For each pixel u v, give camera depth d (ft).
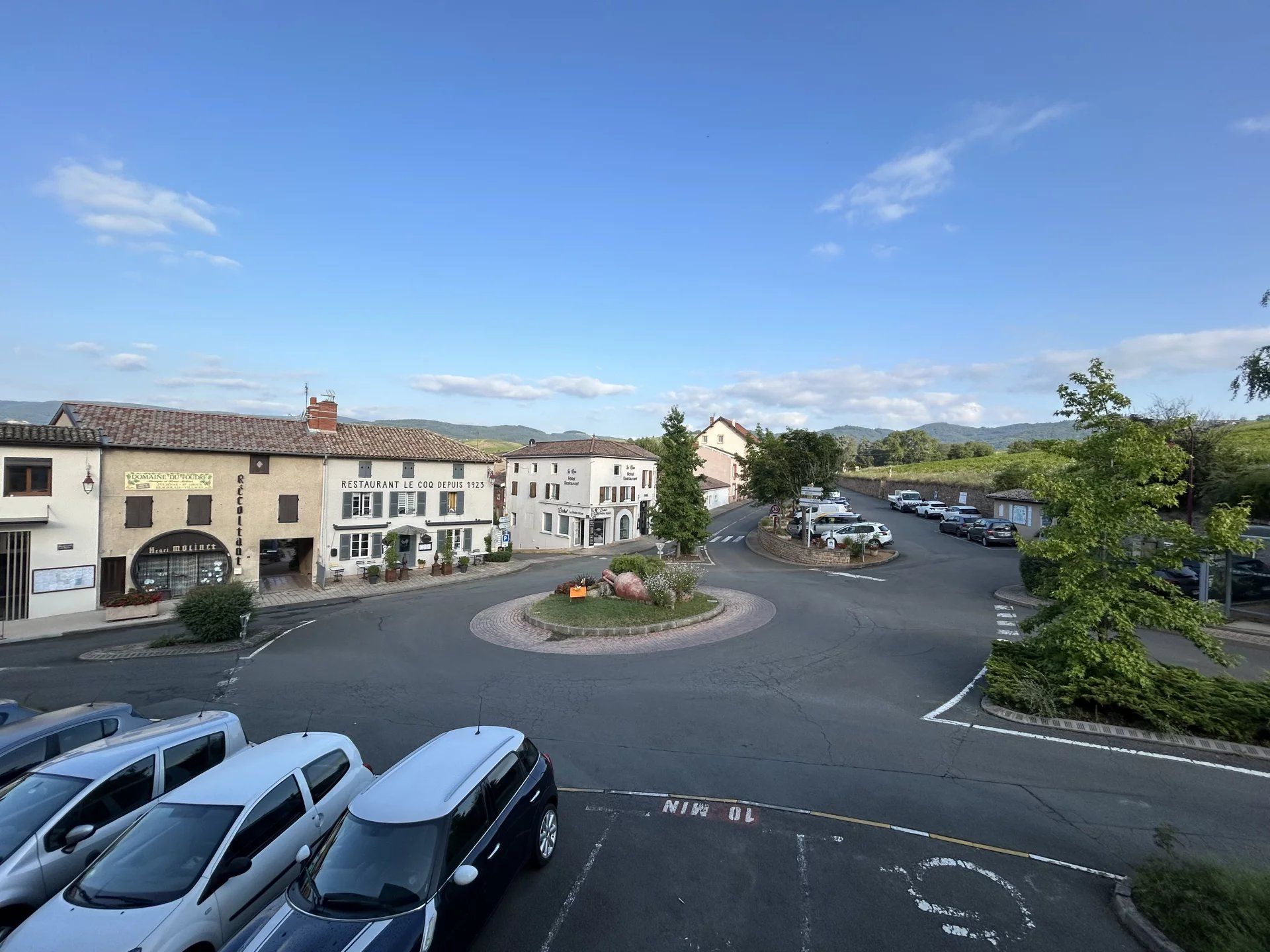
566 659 55.47
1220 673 45.57
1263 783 30.07
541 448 176.45
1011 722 38.14
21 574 78.69
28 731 30.25
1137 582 40.22
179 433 93.97
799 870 23.88
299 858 18.75
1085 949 19.51
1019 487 139.44
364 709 44.42
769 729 38.17
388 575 107.24
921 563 98.58
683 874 23.71
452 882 17.74
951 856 24.68
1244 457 82.33
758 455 137.90
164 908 17.66
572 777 32.35
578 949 19.76
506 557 127.24
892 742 35.81
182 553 92.48
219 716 28.73
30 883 20.51
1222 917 18.75
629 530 170.71
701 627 64.23
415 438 122.83
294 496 102.06
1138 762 32.50
